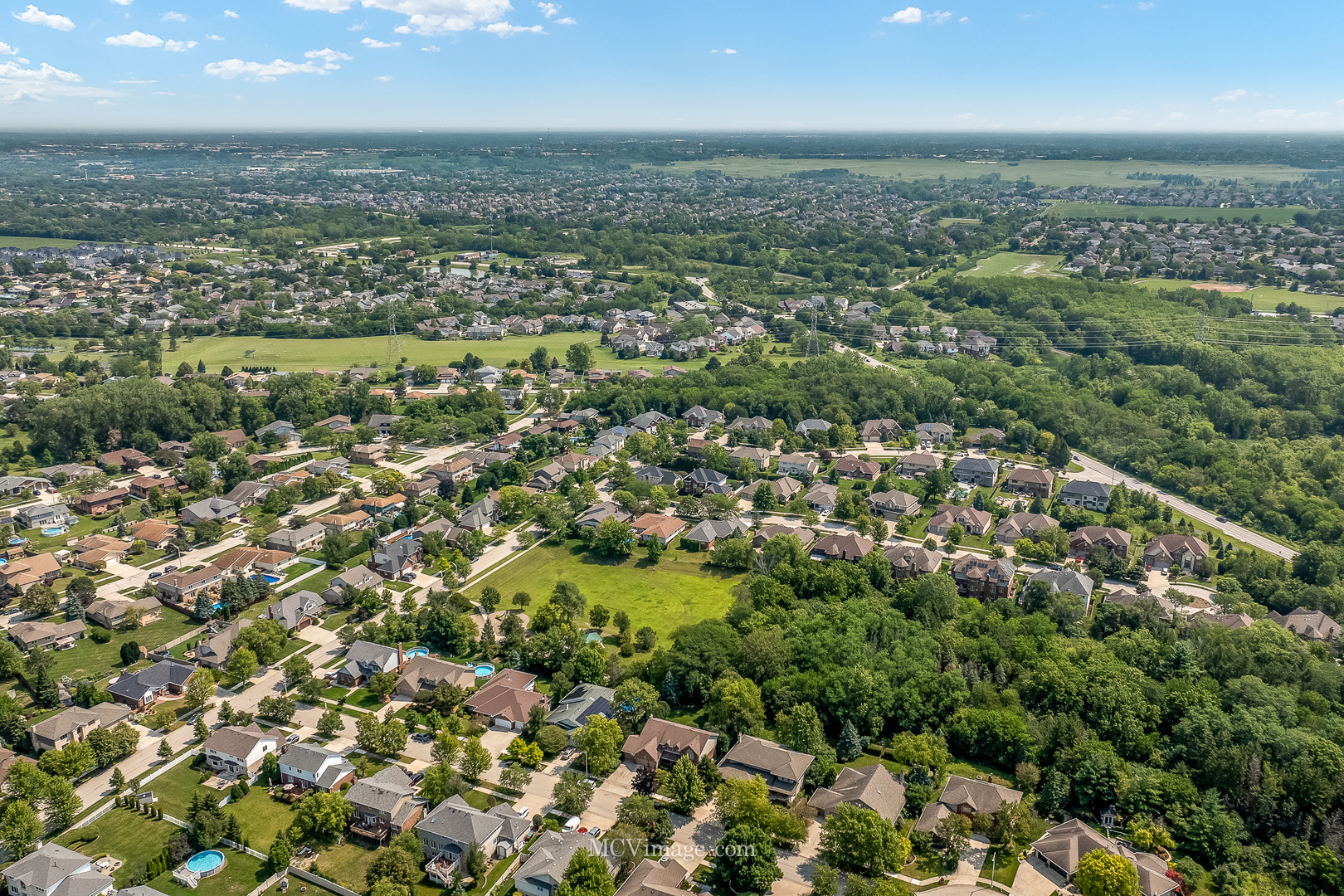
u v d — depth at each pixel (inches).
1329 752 5487.2
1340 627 7440.9
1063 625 7514.8
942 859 5142.7
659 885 4675.2
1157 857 5088.6
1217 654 6658.5
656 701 6427.2
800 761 5718.5
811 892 4884.4
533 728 6294.3
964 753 6097.4
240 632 7258.9
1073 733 5876.0
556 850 4968.0
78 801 5497.1
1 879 4854.8
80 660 7258.9
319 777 5644.7
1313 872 4933.6
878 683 6323.8
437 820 5221.5
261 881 4982.8
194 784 5802.2
